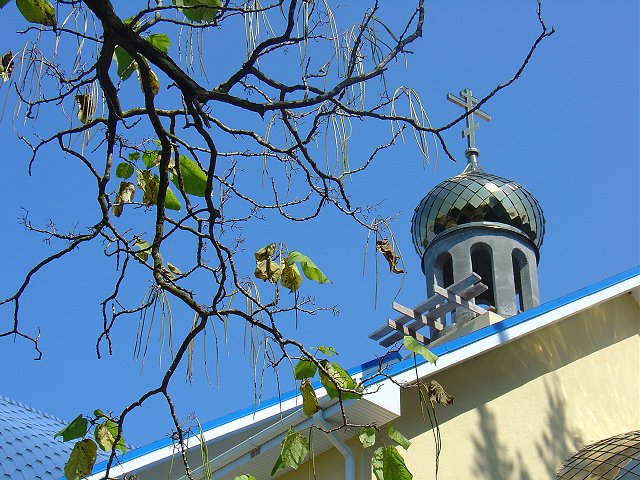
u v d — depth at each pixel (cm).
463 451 1232
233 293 621
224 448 1279
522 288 1886
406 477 636
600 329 1455
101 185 617
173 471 1309
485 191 1895
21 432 2027
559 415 1336
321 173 642
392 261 634
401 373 1194
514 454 1266
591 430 1352
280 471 1205
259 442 1159
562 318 1376
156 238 626
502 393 1304
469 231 1894
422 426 1215
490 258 1895
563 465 1280
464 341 1278
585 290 1420
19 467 1941
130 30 590
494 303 1830
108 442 645
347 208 646
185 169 653
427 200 1927
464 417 1256
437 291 1608
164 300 612
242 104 614
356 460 1147
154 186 661
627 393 1427
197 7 608
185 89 605
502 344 1306
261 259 627
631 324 1495
